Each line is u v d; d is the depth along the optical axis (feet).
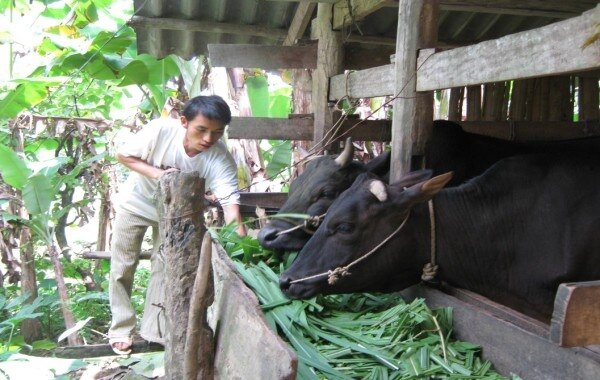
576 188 12.72
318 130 19.35
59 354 16.35
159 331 16.28
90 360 16.37
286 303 11.82
